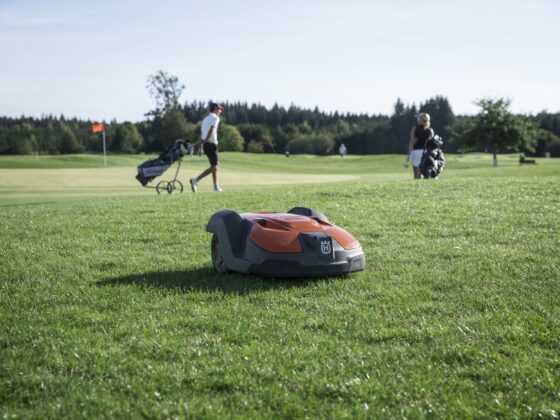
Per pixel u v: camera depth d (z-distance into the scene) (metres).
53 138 125.19
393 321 4.82
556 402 3.40
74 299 5.53
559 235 8.17
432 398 3.44
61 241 8.66
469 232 8.62
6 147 121.81
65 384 3.59
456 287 5.87
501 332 4.50
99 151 127.12
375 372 3.79
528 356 4.05
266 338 4.42
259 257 5.92
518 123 59.34
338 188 14.11
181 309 5.15
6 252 7.89
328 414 3.26
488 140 59.28
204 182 23.94
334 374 3.73
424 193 12.76
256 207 11.61
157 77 102.12
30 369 3.82
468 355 4.04
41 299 5.55
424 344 4.30
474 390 3.54
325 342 4.31
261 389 3.52
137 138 123.88
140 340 4.34
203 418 3.18
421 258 7.14
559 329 4.56
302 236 6.01
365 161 64.56
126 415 3.23
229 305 5.28
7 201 15.46
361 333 4.51
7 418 3.17
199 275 6.45
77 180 24.09
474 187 13.42
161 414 3.23
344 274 6.42
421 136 17.47
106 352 4.10
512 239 8.05
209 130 16.31
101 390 3.52
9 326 4.71
